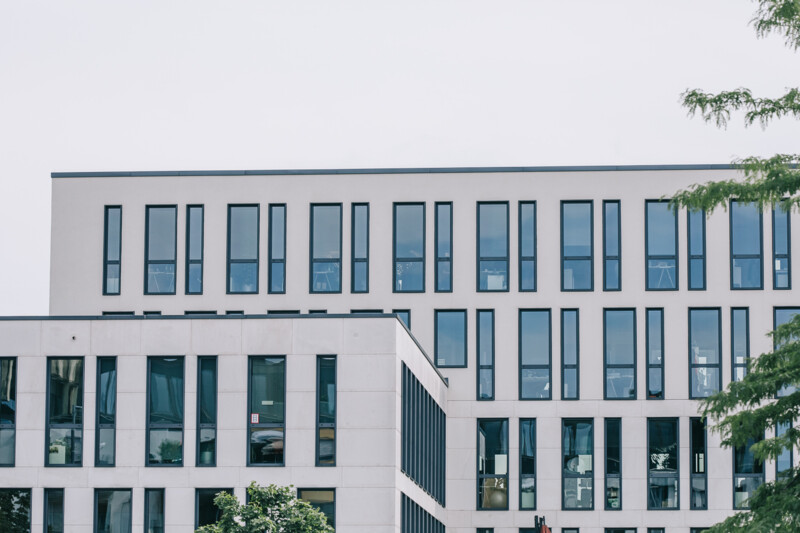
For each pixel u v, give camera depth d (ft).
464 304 168.35
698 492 166.20
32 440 120.98
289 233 167.63
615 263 168.96
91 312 166.81
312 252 167.63
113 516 119.75
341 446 119.03
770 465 166.09
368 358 119.85
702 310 168.45
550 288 168.55
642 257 168.66
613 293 168.25
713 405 89.71
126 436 120.37
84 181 168.66
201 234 167.53
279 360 120.57
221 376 120.26
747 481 166.20
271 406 119.96
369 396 119.44
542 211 169.27
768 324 167.43
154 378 121.19
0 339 122.21
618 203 169.58
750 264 168.55
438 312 168.76
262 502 105.50
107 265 167.84
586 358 168.04
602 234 169.07
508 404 167.84
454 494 167.22
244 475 119.14
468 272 168.66
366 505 118.21
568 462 167.32
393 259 168.14
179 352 120.98
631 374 167.84
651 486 166.61
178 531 119.03
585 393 167.53
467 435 167.84
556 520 166.20
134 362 121.08
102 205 168.45
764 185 86.79
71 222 168.35
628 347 168.45
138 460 119.96
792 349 88.84
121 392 120.88
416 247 168.86
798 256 168.35
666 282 168.55
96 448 120.47
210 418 120.37
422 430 140.67
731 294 167.94
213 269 166.91
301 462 118.93
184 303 166.40
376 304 167.53
